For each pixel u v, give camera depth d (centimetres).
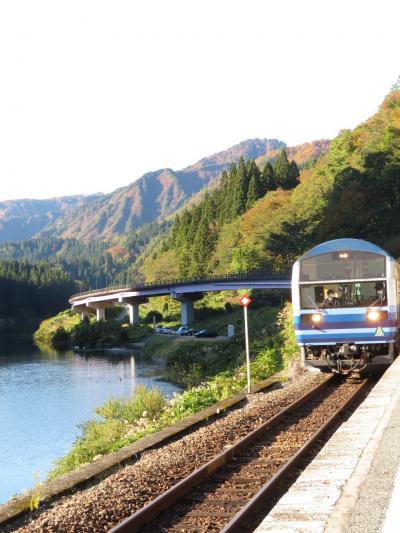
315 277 2016
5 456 3678
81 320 17562
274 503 938
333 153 13662
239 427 1542
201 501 978
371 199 9519
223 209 18525
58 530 888
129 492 1041
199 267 16650
